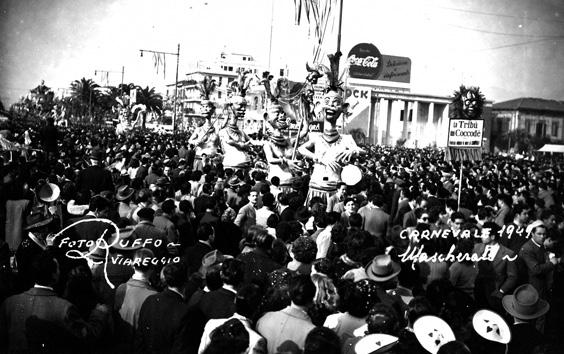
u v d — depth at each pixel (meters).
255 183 14.06
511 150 79.38
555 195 14.56
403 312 5.46
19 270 4.64
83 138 29.20
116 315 5.38
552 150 56.50
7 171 11.41
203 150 25.86
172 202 8.36
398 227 10.29
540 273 7.59
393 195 12.93
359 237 6.21
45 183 8.96
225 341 3.61
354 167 13.04
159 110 80.19
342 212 10.98
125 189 9.90
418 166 26.70
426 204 10.80
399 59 97.31
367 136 93.06
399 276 5.96
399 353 3.99
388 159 33.25
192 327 4.73
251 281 5.57
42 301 4.55
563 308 8.52
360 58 96.56
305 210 9.37
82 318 4.83
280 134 18.23
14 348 4.48
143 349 4.93
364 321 4.72
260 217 9.80
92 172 11.29
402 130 99.50
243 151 22.08
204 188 11.56
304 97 18.59
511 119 81.12
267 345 4.34
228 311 4.86
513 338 5.24
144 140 33.28
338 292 4.80
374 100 97.31
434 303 5.16
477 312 4.85
